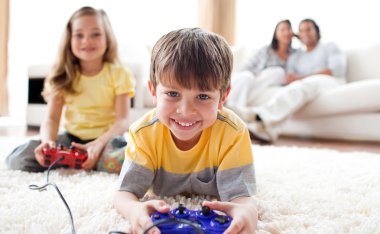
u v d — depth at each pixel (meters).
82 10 1.28
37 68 2.43
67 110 1.29
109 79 1.28
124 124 1.23
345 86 2.13
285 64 2.70
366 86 2.03
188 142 0.73
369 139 2.13
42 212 0.64
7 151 1.29
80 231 0.56
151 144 0.73
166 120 0.64
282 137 2.36
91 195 0.75
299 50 2.70
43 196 0.74
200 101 0.61
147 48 3.13
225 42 0.70
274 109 2.02
